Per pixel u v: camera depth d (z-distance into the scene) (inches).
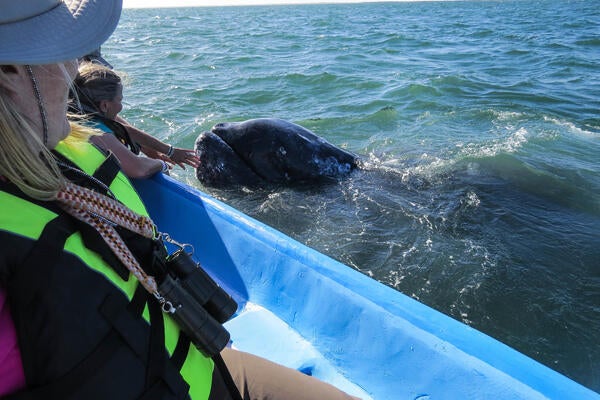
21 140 40.2
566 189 213.6
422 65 572.7
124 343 45.1
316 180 200.1
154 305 49.3
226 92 448.8
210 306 58.7
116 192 53.4
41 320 40.8
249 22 1644.9
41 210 42.0
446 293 146.5
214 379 58.2
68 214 44.1
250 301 115.9
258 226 115.6
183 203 130.7
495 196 198.7
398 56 649.0
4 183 41.4
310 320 102.7
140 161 131.0
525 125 321.7
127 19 2434.8
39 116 43.2
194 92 448.5
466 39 818.2
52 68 42.7
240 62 631.2
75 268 42.3
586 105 377.7
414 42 795.4
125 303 45.7
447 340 80.7
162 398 47.6
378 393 89.3
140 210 56.7
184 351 52.9
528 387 70.2
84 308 42.4
